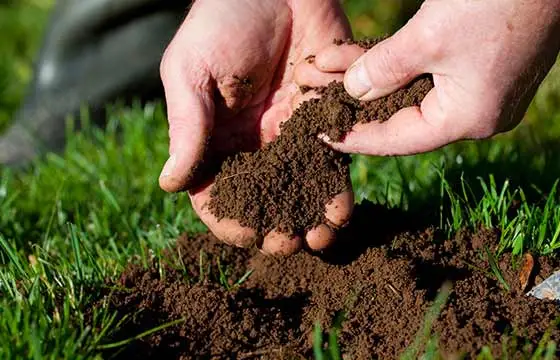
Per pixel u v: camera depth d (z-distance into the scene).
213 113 0.60
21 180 0.81
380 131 0.58
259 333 0.56
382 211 0.63
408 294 0.56
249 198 0.58
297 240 0.58
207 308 0.57
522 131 0.84
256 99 0.62
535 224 0.61
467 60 0.55
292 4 0.62
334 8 0.63
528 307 0.55
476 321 0.54
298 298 0.59
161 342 0.55
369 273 0.58
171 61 0.61
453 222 0.62
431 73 0.57
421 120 0.57
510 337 0.53
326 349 0.55
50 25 0.92
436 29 0.55
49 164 0.82
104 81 0.91
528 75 0.56
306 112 0.59
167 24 0.91
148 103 0.89
